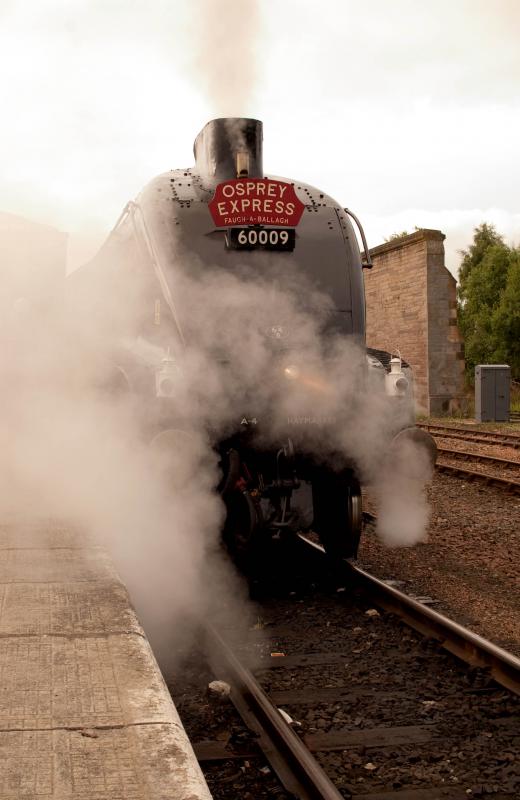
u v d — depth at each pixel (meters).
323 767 3.53
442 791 3.34
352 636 5.22
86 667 3.38
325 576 6.68
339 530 6.80
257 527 6.14
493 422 23.33
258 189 6.28
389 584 6.36
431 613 5.12
